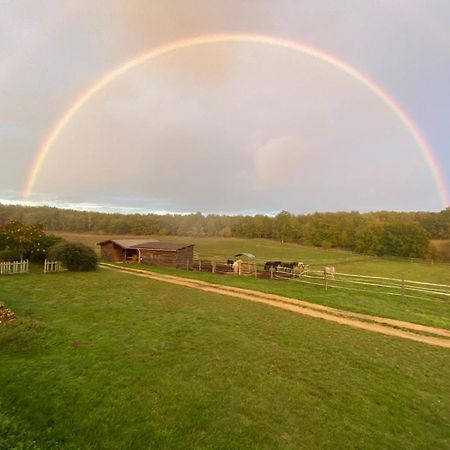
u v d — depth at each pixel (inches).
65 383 278.2
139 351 366.0
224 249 2864.2
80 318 490.0
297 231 3971.5
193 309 593.0
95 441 208.5
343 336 467.8
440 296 894.4
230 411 253.4
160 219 4753.9
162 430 224.1
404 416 260.2
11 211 4286.4
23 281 820.0
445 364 380.2
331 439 225.8
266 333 464.1
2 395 249.9
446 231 3351.4
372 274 1544.0
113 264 1418.6
